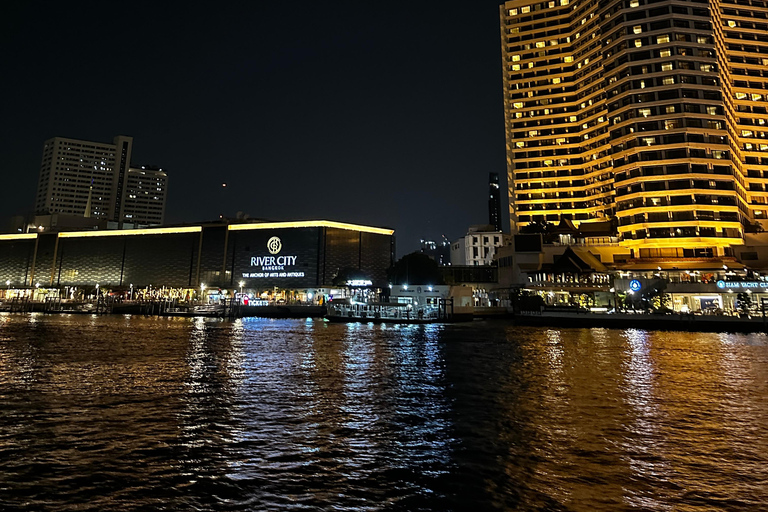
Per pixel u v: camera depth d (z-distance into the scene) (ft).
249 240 371.15
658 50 295.07
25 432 43.98
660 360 97.66
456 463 37.55
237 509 29.30
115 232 402.72
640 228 283.38
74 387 64.75
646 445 42.01
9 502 29.68
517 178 392.47
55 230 431.02
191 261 379.55
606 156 350.43
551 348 120.57
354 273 356.38
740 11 349.41
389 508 29.71
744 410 54.70
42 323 210.79
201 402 57.00
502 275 309.42
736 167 299.79
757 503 30.42
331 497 31.22
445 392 64.75
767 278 230.07
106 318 264.93
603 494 31.81
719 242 266.36
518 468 36.58
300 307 301.63
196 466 36.29
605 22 324.60
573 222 369.50
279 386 67.82
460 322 241.55
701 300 227.40
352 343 131.54
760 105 334.44
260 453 39.42
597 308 227.61
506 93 423.23
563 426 48.03
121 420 48.49
